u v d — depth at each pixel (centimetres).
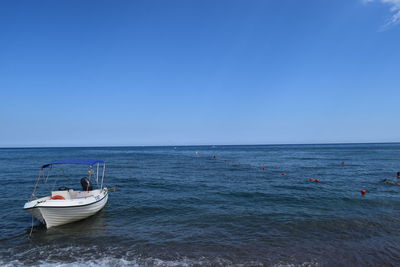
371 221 1312
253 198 1850
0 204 1689
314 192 2061
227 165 4584
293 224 1270
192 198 1850
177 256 938
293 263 886
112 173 3416
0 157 7231
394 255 941
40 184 2522
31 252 980
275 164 4675
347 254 949
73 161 1553
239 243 1047
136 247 1016
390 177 2875
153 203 1705
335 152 8875
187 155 8525
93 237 1122
